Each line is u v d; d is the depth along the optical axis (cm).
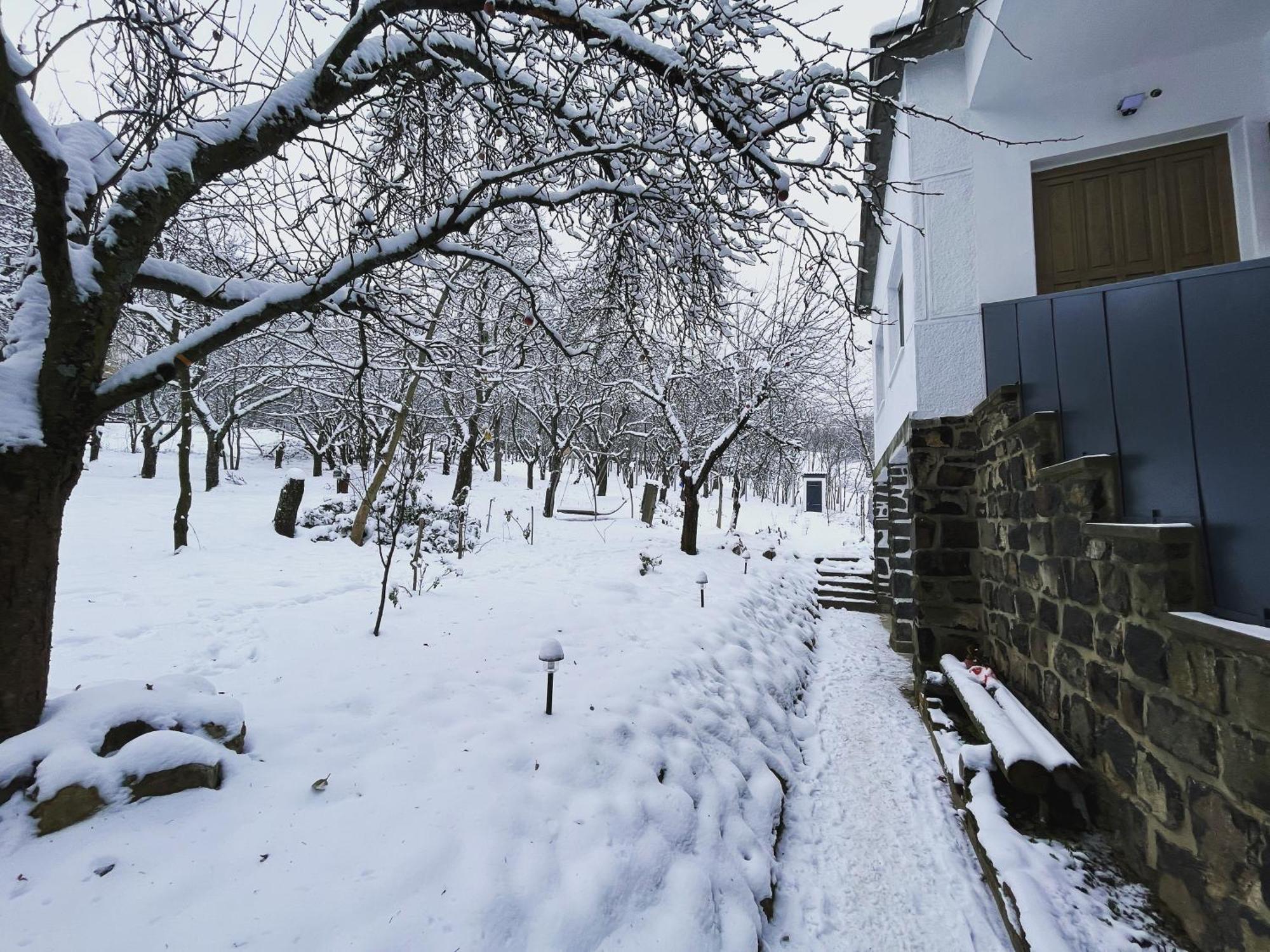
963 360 480
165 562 661
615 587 570
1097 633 266
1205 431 210
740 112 277
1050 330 326
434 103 370
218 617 434
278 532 892
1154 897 220
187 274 244
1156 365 237
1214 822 187
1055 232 447
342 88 244
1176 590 210
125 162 204
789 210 286
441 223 257
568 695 314
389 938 156
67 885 158
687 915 205
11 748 180
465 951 159
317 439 2042
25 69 161
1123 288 258
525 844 204
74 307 188
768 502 3100
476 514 1304
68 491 207
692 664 395
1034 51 399
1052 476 305
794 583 866
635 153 303
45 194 166
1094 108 429
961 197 479
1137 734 233
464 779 228
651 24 281
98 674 316
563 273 524
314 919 157
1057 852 249
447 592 535
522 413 2169
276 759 231
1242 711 174
